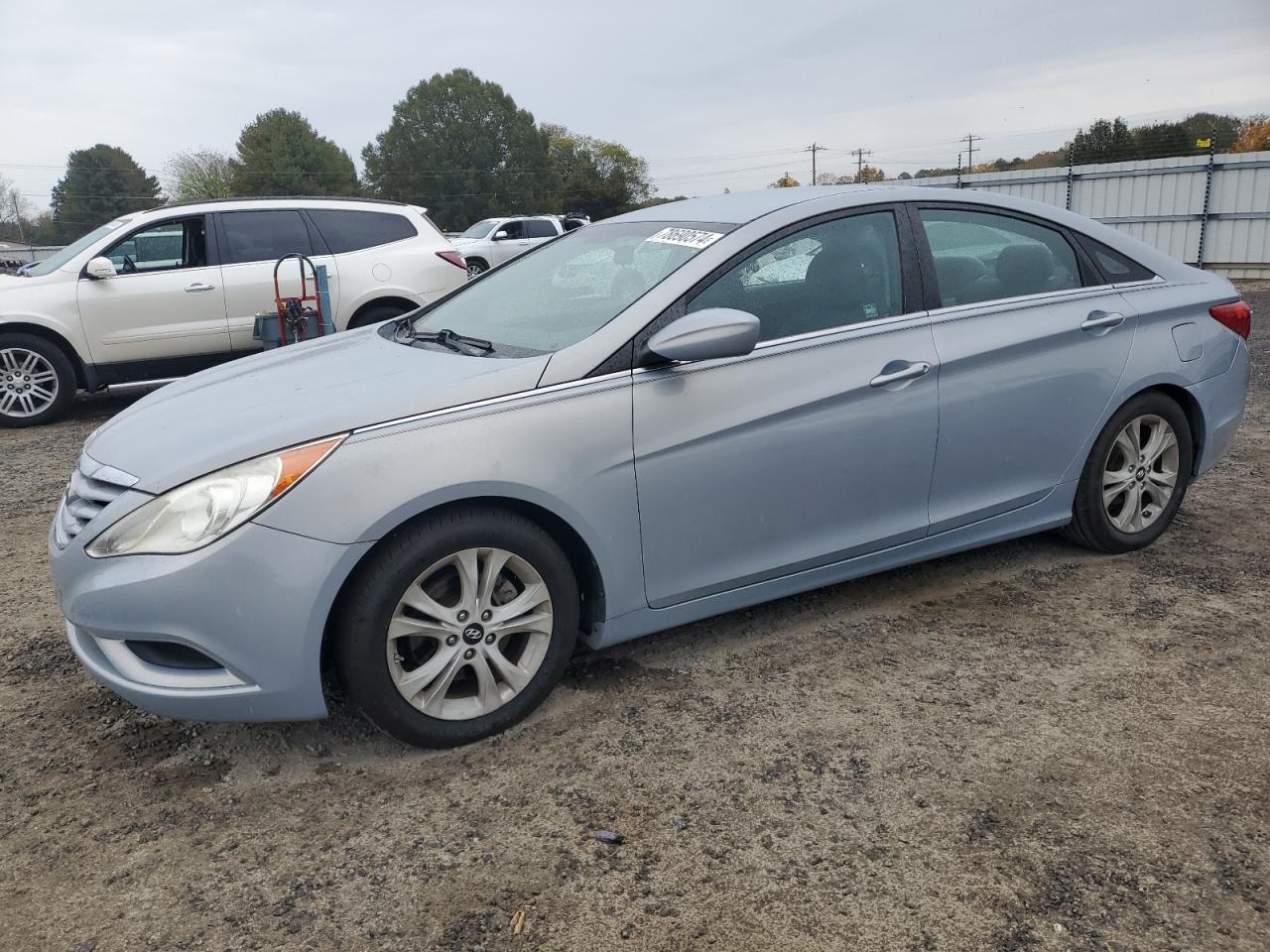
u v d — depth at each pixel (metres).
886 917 2.10
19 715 3.13
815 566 3.34
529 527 2.80
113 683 2.60
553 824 2.46
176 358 8.38
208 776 2.74
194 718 2.56
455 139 83.00
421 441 2.62
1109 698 3.00
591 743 2.83
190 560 2.47
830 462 3.24
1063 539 4.38
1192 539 4.36
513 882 2.26
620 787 2.61
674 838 2.39
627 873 2.27
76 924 2.16
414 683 2.71
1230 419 4.23
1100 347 3.80
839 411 3.22
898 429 3.35
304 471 2.52
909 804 2.49
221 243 8.44
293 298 7.98
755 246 3.21
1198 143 18.69
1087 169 20.17
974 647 3.38
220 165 79.56
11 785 2.72
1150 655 3.27
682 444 2.97
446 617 2.72
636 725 2.93
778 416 3.11
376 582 2.60
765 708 3.00
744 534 3.15
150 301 8.18
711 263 3.12
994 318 3.59
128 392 10.16
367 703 2.67
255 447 2.56
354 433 2.59
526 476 2.72
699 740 2.83
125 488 2.64
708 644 3.46
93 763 2.83
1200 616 3.57
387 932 2.11
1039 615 3.62
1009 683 3.11
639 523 2.95
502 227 22.52
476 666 2.80
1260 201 18.14
